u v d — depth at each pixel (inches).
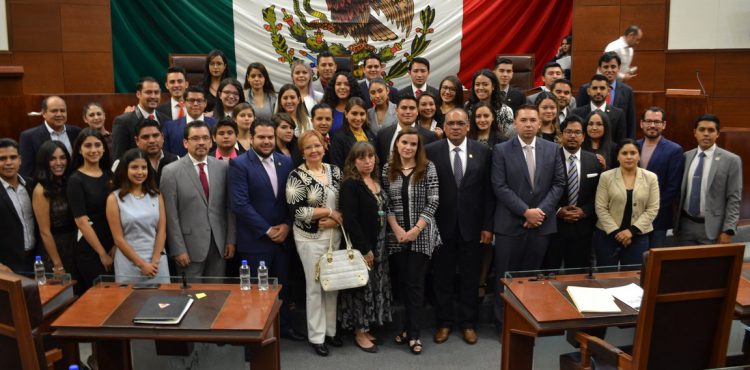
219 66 209.5
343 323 170.9
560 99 211.0
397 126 183.0
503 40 292.0
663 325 106.5
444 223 174.1
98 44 284.0
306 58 285.4
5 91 234.8
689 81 309.4
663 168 189.9
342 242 168.9
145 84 190.2
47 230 159.6
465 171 173.0
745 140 230.8
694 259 103.9
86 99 244.4
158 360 133.0
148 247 152.0
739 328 149.6
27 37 283.0
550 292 131.8
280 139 176.9
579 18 297.6
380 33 286.7
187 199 158.4
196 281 135.9
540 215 167.6
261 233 162.2
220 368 134.2
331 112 183.0
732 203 185.5
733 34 305.0
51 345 132.5
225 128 167.6
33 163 197.5
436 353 168.9
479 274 179.9
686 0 303.0
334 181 167.2
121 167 150.3
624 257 176.4
